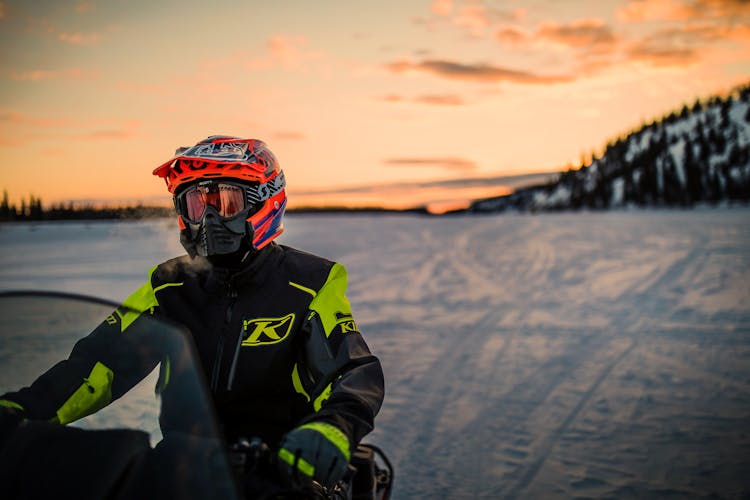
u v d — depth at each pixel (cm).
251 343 212
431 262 1920
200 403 153
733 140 13075
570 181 14975
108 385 171
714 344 759
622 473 419
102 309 184
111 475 135
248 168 211
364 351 212
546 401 565
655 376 633
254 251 218
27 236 3259
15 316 180
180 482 134
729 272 1444
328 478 163
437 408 552
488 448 464
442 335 841
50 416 163
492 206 16688
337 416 176
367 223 7081
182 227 220
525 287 1294
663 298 1105
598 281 1358
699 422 507
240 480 144
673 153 13525
